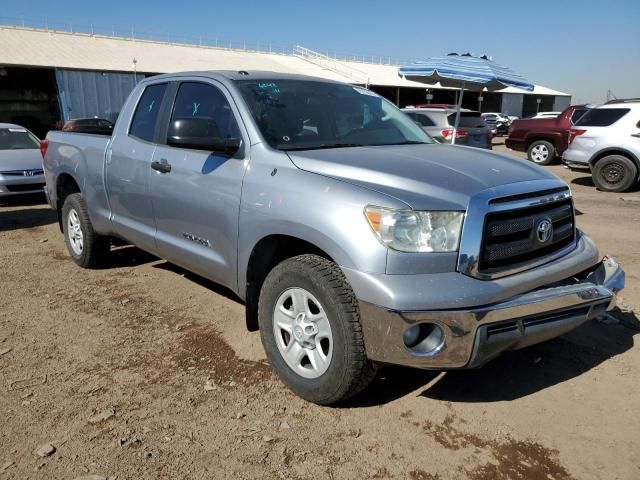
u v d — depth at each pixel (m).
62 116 28.86
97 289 4.99
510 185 2.87
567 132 15.30
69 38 37.53
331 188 2.89
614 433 2.85
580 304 2.92
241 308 4.50
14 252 6.39
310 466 2.59
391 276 2.60
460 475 2.53
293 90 3.98
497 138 34.31
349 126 3.93
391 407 3.08
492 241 2.72
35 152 10.31
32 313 4.42
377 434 2.83
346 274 2.71
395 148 3.57
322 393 2.96
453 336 2.58
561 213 3.16
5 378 3.37
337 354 2.82
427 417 2.98
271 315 3.22
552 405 3.11
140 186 4.34
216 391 3.23
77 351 3.74
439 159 3.25
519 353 3.74
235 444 2.74
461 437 2.81
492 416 3.00
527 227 2.90
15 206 9.71
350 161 3.09
